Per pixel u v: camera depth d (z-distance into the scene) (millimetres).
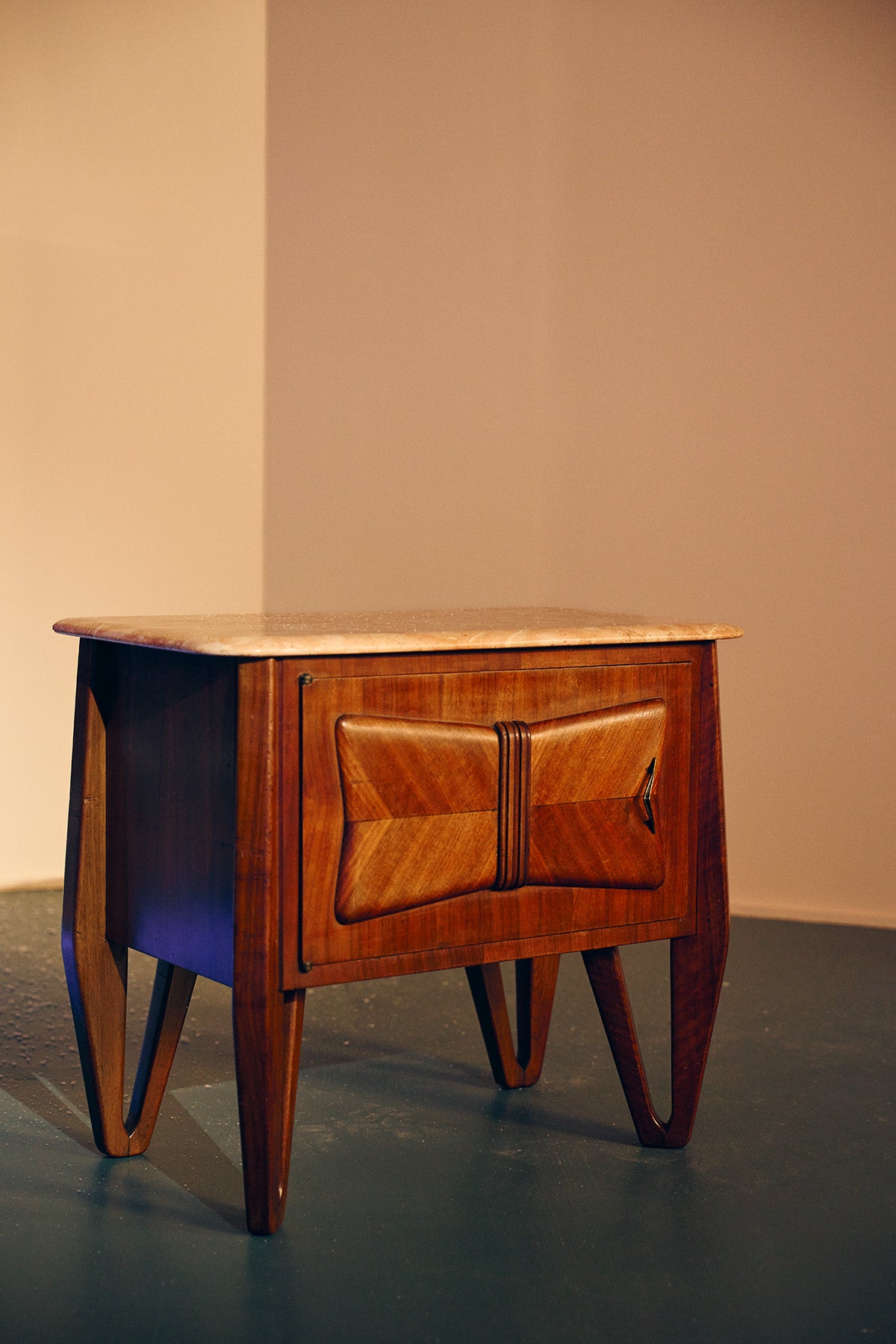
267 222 3760
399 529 3830
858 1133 2064
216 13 3699
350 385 3807
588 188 3637
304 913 1615
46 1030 2510
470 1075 2309
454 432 3787
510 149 3688
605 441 3676
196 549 3822
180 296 3752
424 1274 1611
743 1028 2586
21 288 3656
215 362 3781
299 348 3793
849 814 3531
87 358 3713
